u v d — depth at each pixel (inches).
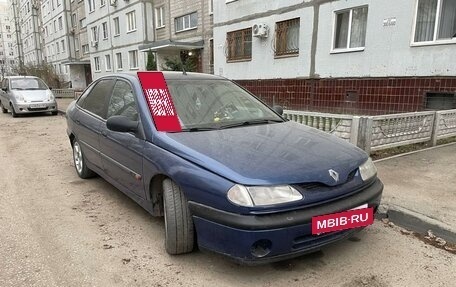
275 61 558.6
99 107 182.7
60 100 908.6
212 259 122.3
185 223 118.0
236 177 102.8
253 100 172.2
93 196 184.5
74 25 1590.8
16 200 179.6
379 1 404.5
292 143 126.3
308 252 107.9
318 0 475.8
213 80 172.4
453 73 350.9
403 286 107.6
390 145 242.1
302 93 521.0
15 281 110.3
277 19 545.0
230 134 132.5
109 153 163.5
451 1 350.3
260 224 98.5
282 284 108.6
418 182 186.1
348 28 450.6
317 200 105.7
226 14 645.3
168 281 110.3
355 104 448.8
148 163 129.9
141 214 160.9
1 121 522.3
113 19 1122.7
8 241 135.6
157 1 938.1
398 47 393.4
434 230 138.3
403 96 395.9
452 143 278.5
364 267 117.6
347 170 114.5
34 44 2208.4
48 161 262.4
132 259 122.8
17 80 599.5
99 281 110.3
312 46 494.6
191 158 114.5
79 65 1581.0
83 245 132.5
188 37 830.5
